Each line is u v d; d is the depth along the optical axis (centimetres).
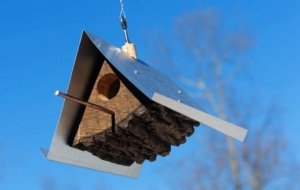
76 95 548
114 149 557
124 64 526
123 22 579
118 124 523
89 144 543
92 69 547
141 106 511
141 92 514
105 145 552
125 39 579
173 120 532
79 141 549
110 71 539
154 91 502
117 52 543
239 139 459
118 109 527
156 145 548
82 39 515
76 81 540
